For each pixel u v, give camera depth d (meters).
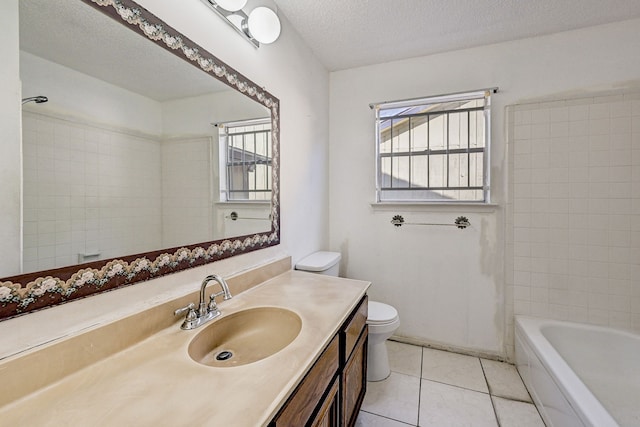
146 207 0.94
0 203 0.61
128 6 0.86
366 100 2.39
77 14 0.75
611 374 1.71
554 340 1.83
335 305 1.19
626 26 1.76
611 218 1.80
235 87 1.31
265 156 1.55
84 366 0.74
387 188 2.39
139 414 0.58
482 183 2.11
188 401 0.62
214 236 1.22
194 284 1.11
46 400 0.63
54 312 0.70
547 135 1.91
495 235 2.07
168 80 1.00
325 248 2.46
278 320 1.14
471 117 2.13
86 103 0.77
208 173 1.19
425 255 2.26
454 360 2.07
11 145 0.63
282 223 1.74
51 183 0.70
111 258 0.83
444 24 1.80
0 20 0.61
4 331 0.62
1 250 0.62
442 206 2.18
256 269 1.45
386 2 1.59
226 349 1.03
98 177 0.80
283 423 0.67
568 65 1.87
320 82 2.30
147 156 0.94
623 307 1.80
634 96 1.75
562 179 1.89
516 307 2.01
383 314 1.80
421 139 2.27
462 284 2.16
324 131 2.40
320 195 2.33
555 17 1.72
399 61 2.28
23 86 0.65
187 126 1.08
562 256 1.90
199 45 1.12
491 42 2.01
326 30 1.87
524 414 1.53
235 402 0.62
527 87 1.96
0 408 0.60
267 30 1.32
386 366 1.87
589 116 1.83
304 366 0.76
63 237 0.72
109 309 0.82
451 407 1.59
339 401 1.08
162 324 0.95
